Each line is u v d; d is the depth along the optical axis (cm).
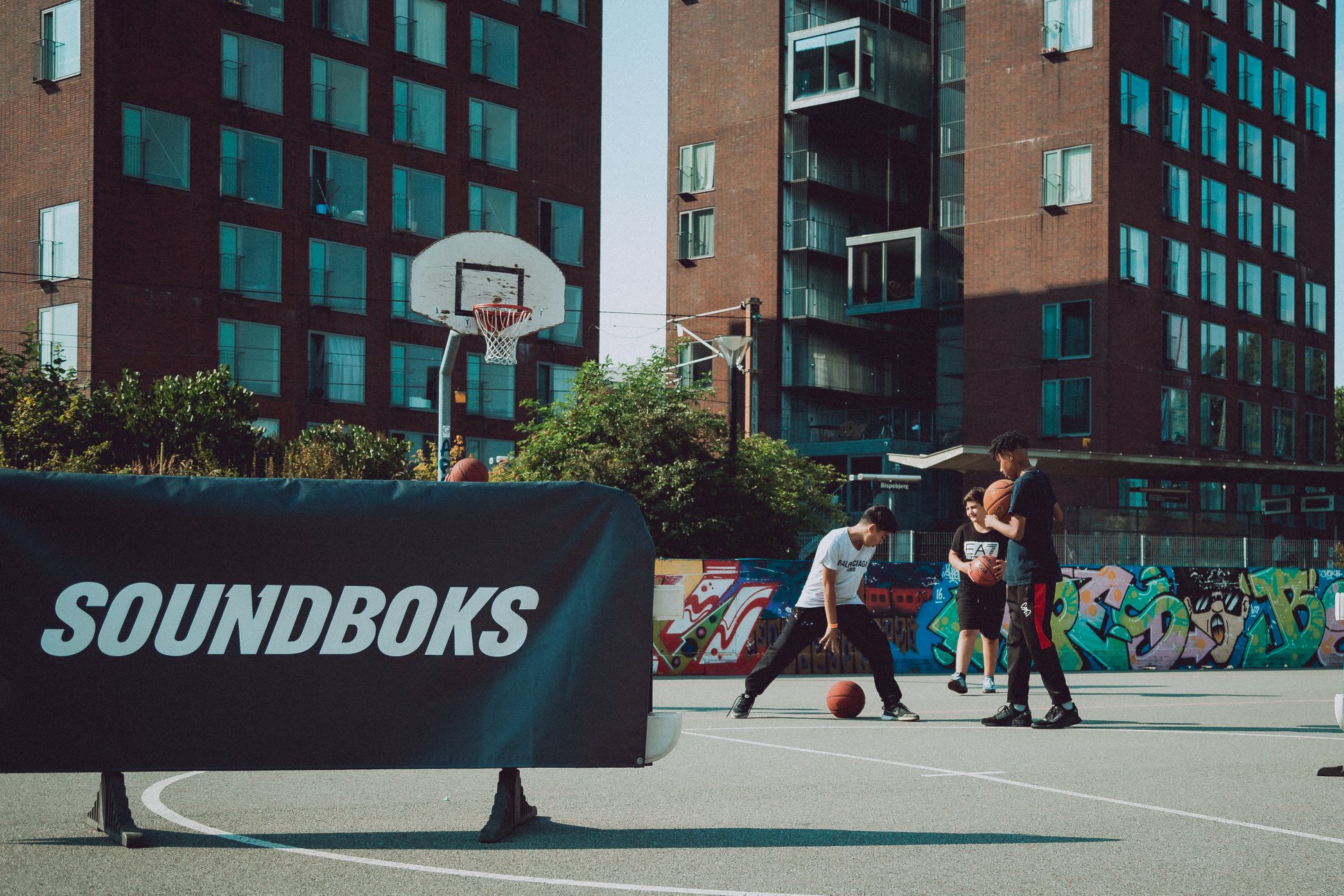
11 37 3772
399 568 566
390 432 4203
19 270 3731
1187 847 546
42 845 543
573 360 4734
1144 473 3712
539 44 4719
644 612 577
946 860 521
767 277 5350
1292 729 993
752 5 5481
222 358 3841
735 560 1712
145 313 3691
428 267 2317
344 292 4138
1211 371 5019
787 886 475
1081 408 4622
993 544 1330
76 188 3638
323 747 555
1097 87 4656
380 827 586
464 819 606
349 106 4188
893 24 5581
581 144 4828
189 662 551
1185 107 4969
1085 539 2669
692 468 2600
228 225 3875
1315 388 5616
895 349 5759
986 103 4906
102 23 3634
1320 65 5728
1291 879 493
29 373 3169
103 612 547
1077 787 702
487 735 563
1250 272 5259
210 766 548
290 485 566
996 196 4862
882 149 5678
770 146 5384
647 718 574
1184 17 4994
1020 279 4791
